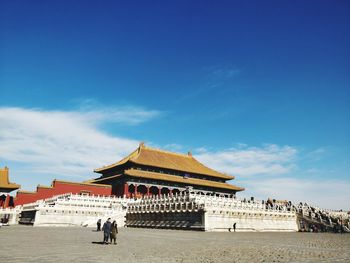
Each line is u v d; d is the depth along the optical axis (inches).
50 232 1526.8
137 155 3922.2
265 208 2332.7
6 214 2805.1
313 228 2429.9
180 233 1642.5
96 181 4062.5
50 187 3294.8
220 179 4365.2
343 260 651.5
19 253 695.1
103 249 817.5
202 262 602.5
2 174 3440.0
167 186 3796.8
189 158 4594.0
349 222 2564.0
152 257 671.1
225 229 1972.2
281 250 846.5
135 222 2556.6
